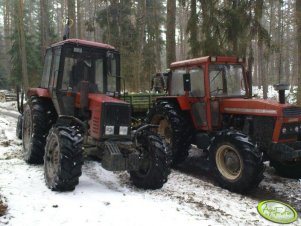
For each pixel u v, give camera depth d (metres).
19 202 4.56
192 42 13.22
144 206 4.63
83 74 6.22
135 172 5.55
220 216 4.48
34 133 6.46
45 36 27.33
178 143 7.21
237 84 7.07
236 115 6.51
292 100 14.71
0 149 7.78
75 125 5.84
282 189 5.93
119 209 4.49
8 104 22.41
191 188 5.68
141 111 9.09
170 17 13.88
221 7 13.09
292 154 5.58
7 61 37.75
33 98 6.83
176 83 7.72
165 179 5.41
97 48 6.32
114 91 6.41
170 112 7.33
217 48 12.72
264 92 19.62
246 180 5.45
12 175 5.80
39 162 6.64
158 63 22.73
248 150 5.46
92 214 4.31
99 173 6.21
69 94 6.01
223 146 5.88
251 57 13.55
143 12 21.89
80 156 5.02
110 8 22.50
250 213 4.70
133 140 5.43
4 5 40.75
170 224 4.12
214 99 6.74
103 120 5.21
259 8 13.10
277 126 5.72
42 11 27.14
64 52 6.12
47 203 4.59
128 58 21.22
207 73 6.77
